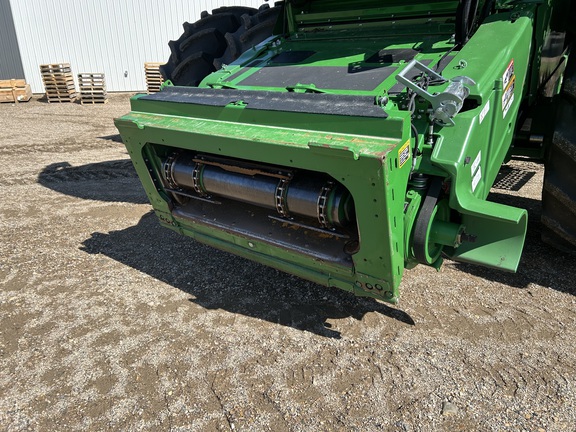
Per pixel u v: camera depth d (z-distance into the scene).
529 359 2.36
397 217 2.09
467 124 2.16
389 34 3.01
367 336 2.58
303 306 2.88
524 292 2.92
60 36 12.68
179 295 3.05
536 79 2.99
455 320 2.67
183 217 2.98
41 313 2.89
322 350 2.49
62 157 6.56
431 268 3.22
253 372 2.36
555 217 3.08
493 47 2.43
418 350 2.45
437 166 2.15
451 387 2.21
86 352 2.54
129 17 12.64
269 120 2.36
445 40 2.75
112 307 2.94
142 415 2.12
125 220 4.28
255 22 3.84
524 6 2.69
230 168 2.60
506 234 2.33
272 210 2.76
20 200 4.84
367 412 2.09
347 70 2.72
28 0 12.33
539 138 3.35
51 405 2.20
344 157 1.95
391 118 1.99
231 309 2.88
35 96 12.87
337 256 2.37
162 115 2.83
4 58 12.81
